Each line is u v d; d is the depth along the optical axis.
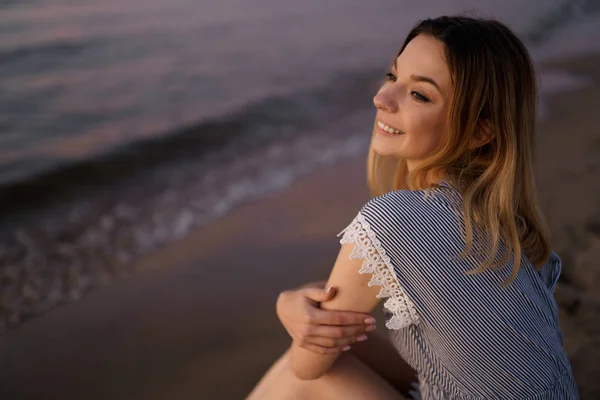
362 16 14.90
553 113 7.48
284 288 3.94
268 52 11.43
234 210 5.20
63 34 10.31
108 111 8.06
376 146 1.79
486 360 1.59
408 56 1.67
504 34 1.64
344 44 12.32
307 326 1.71
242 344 3.33
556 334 1.68
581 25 15.18
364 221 1.57
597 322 2.89
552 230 3.92
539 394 1.61
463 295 1.55
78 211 5.29
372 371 1.96
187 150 6.93
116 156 6.61
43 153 6.60
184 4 13.82
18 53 9.32
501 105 1.62
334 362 1.91
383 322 3.24
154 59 10.27
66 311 3.72
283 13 14.55
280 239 4.62
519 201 1.69
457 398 1.67
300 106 8.64
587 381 2.55
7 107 7.81
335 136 7.39
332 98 9.04
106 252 4.51
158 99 8.66
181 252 4.45
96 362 3.21
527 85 1.65
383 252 1.55
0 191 5.61
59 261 4.38
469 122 1.62
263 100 8.84
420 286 1.56
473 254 1.55
